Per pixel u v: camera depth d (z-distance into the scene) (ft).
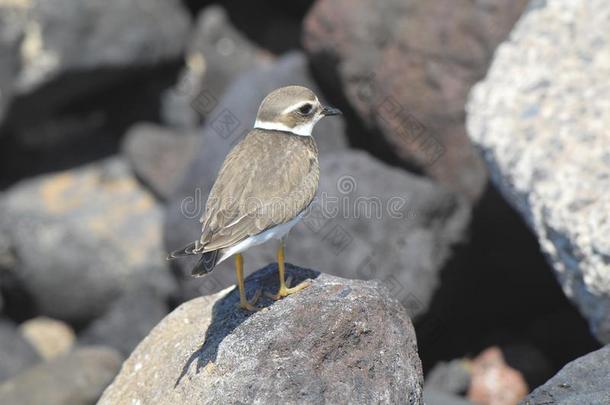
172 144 69.36
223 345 33.50
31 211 68.08
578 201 42.42
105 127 75.72
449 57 57.72
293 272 37.14
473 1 57.98
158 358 35.65
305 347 32.78
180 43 72.90
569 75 47.85
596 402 32.50
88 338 62.23
